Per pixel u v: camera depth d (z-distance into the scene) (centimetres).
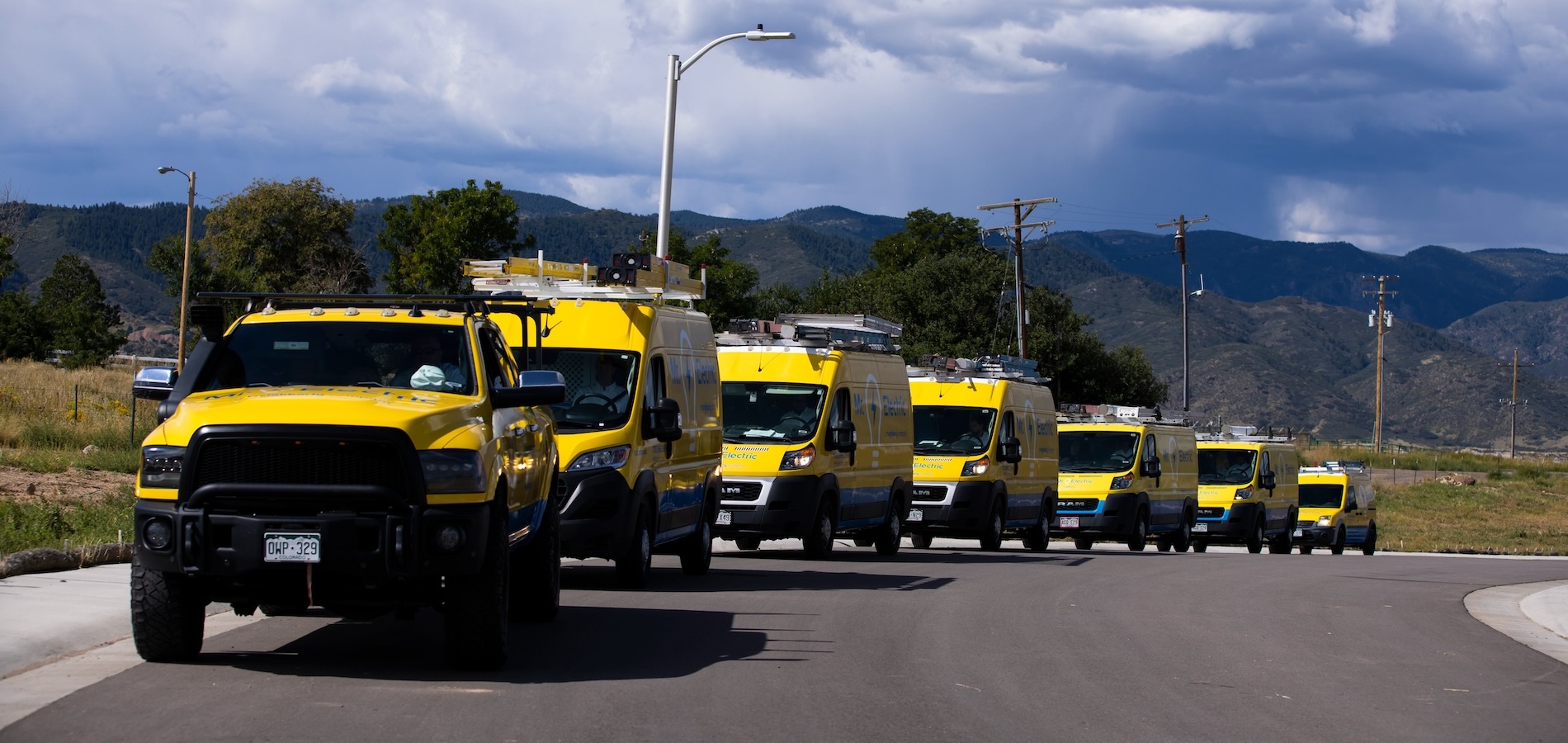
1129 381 6525
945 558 2138
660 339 1461
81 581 1204
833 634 1099
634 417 1360
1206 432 3647
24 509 1742
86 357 6047
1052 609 1355
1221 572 2038
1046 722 779
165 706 734
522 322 1070
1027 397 2594
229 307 4534
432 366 923
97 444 2961
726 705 786
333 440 781
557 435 1322
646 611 1214
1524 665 1097
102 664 855
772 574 1664
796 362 1912
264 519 771
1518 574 2395
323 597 808
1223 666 1019
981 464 2370
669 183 2584
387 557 773
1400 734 789
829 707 795
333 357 928
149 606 827
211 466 786
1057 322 6353
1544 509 6744
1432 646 1198
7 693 765
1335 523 3816
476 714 735
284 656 903
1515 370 11700
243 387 906
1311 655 1100
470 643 851
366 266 8306
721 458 1719
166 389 930
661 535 1462
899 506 2183
